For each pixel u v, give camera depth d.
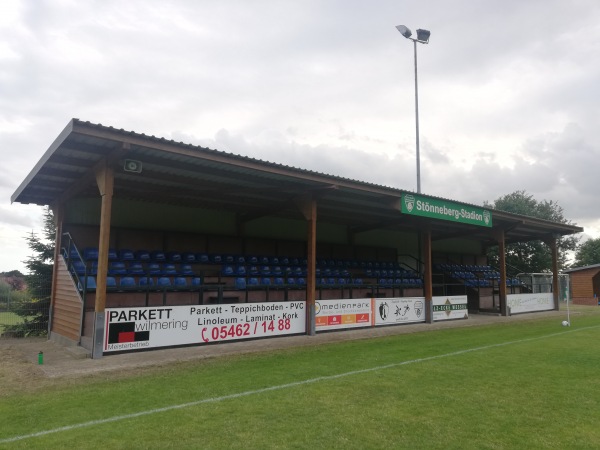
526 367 8.23
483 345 11.05
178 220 14.94
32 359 8.91
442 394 6.28
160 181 11.57
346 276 17.81
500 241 20.58
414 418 5.22
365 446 4.37
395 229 22.06
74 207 12.93
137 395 6.16
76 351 9.34
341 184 11.98
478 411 5.50
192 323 10.29
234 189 11.89
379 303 15.00
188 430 4.77
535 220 19.88
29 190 11.81
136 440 4.48
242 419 5.13
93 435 4.61
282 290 14.98
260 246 17.05
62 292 11.74
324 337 12.23
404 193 13.85
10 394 6.29
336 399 5.99
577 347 10.71
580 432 4.79
